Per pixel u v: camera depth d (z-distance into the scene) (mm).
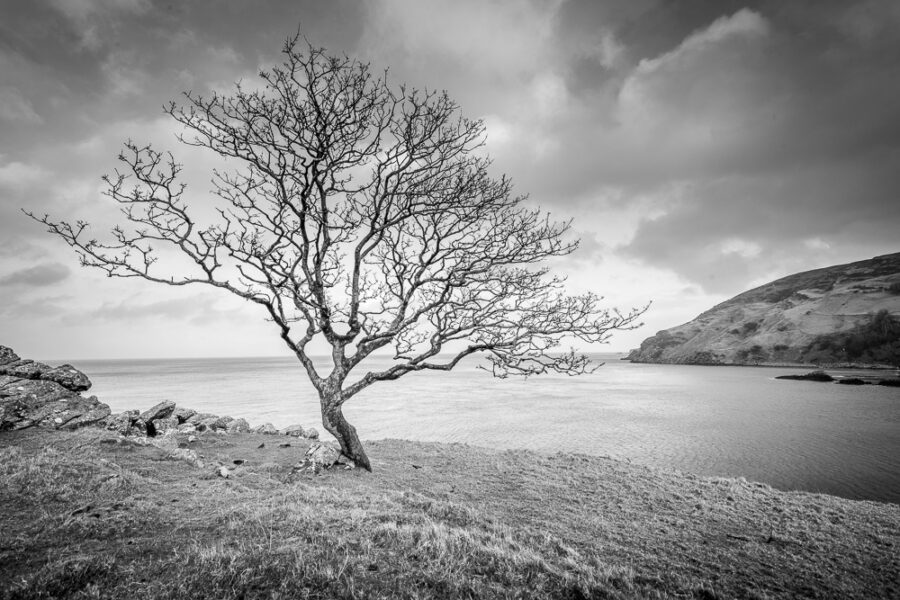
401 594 5344
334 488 12047
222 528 7191
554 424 48688
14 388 17156
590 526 12047
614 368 195375
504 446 37438
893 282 188000
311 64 12930
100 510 7699
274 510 8141
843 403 69438
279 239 14273
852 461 33562
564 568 7371
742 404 68500
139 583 5121
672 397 79062
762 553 10891
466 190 14969
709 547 11086
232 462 15906
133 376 143875
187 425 22469
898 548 11836
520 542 8695
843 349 160250
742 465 32156
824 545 11773
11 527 6723
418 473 16891
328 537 6773
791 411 60719
